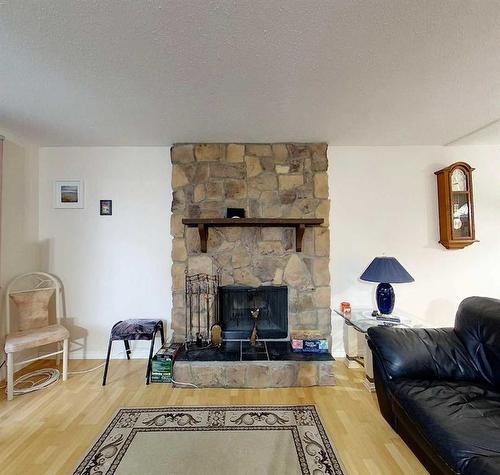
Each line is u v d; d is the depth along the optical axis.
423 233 3.20
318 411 2.18
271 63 1.70
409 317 2.94
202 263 3.05
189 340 2.99
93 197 3.18
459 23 1.40
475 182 3.25
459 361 1.87
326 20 1.37
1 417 2.12
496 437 1.26
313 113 2.38
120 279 3.18
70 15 1.32
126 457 1.73
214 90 2.00
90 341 3.18
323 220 2.93
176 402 2.31
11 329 2.80
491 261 3.21
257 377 2.54
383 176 3.21
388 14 1.34
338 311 3.09
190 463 1.69
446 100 2.18
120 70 1.76
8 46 1.53
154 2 1.25
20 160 2.93
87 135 2.85
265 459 1.72
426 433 1.43
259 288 3.04
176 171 3.05
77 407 2.24
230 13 1.32
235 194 3.05
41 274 2.97
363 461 1.70
